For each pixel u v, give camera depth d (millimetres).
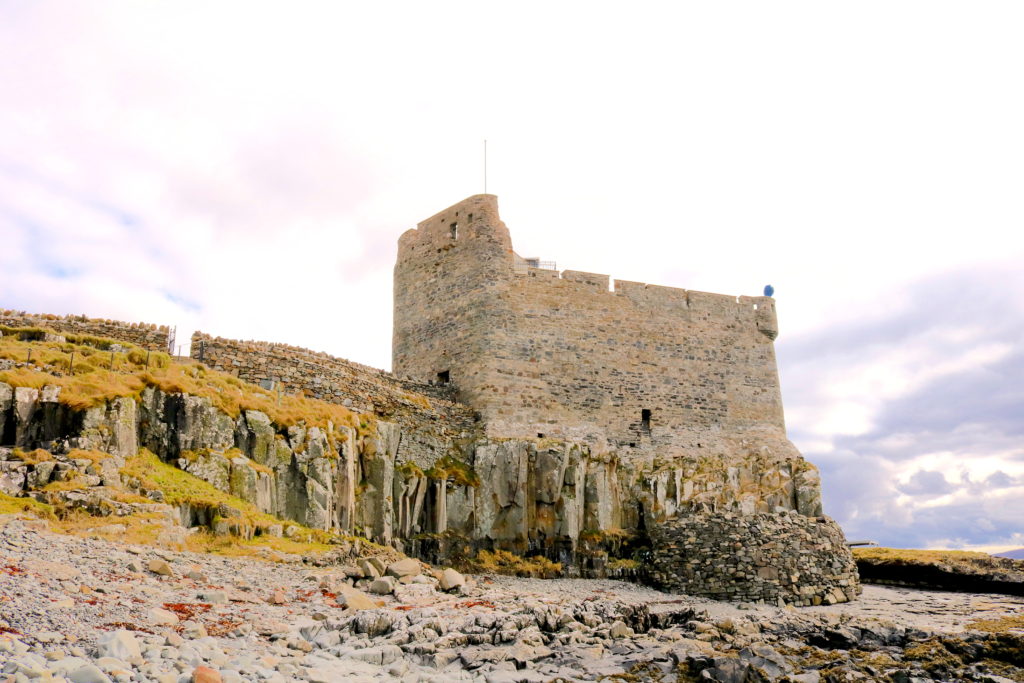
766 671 17297
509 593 25500
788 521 35938
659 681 16547
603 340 44938
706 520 36188
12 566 16750
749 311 49688
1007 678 17781
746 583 33688
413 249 48188
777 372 49312
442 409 39969
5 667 11609
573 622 20359
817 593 33938
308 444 30297
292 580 21953
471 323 43250
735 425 46969
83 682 11945
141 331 33125
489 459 38844
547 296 44375
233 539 23922
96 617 15242
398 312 48125
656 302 47125
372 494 33625
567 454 39938
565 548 38000
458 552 36438
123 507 22609
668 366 46219
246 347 34219
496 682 15742
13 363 26203
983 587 39312
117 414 25562
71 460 23375
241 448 28594
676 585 35406
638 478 42531
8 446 23984
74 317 32219
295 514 29156
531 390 42344
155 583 18641
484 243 44219
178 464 26469
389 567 24547
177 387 27625
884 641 20547
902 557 42812
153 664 13438
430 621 18828
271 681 14070
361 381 36844
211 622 17031
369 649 17047
